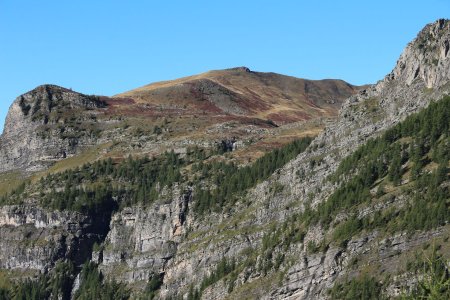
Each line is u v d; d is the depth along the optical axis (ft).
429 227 588.91
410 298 267.59
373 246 620.08
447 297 253.65
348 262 631.97
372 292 571.69
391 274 577.84
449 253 551.59
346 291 604.08
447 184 617.21
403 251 593.42
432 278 259.39
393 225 620.08
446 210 589.32
